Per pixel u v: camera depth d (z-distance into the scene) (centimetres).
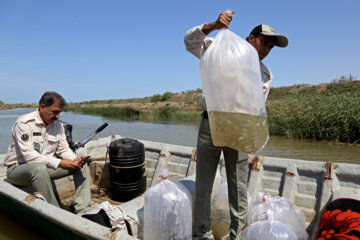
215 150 216
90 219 220
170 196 210
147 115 2667
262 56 224
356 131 1013
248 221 236
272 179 325
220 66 177
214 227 273
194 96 4694
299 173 309
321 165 295
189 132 1400
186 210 214
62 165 299
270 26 219
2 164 368
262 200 244
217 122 186
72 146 371
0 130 1312
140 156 365
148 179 429
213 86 182
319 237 215
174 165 408
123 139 373
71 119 2439
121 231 190
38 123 309
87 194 319
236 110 179
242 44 182
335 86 2889
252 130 184
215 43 186
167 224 207
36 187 285
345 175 281
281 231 196
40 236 266
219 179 348
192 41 213
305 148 915
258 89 183
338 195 265
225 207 270
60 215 218
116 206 244
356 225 196
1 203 301
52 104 305
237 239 223
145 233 216
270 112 1357
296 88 3444
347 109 1023
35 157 298
